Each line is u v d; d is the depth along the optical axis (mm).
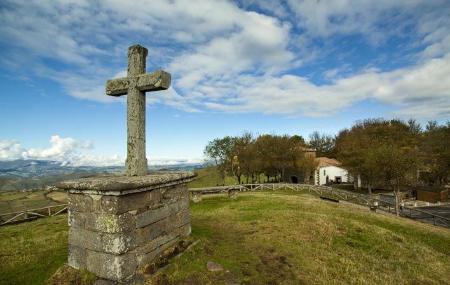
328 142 86625
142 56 6582
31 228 11461
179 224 6266
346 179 61875
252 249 6742
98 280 4621
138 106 6375
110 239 4609
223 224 9078
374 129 60750
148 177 5695
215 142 49000
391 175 27469
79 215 5031
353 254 7703
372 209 23516
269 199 18703
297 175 57406
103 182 4848
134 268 4832
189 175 6652
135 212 4953
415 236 12812
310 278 5688
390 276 6676
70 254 5152
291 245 7480
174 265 5262
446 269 8000
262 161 47438
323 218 11039
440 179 45812
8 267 5961
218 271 5320
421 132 65188
